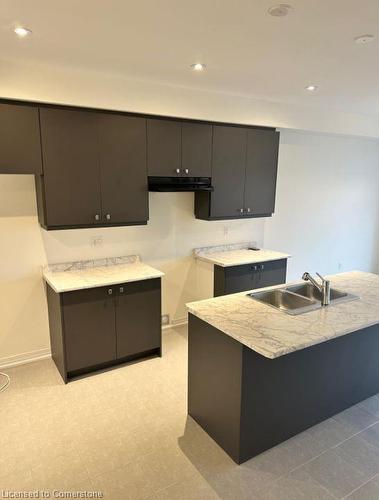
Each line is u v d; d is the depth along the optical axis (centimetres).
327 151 517
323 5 173
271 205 432
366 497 200
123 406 283
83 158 304
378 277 329
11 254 324
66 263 349
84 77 291
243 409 214
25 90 271
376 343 281
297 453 231
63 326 301
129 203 333
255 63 263
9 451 235
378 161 581
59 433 252
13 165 277
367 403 283
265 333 208
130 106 314
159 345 356
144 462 226
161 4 173
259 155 407
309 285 305
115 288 319
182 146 353
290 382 233
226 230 451
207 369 242
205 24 197
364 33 207
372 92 355
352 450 234
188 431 254
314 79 307
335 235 561
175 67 275
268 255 428
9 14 185
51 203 297
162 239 404
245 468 220
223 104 364
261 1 169
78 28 203
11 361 341
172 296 425
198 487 207
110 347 328
